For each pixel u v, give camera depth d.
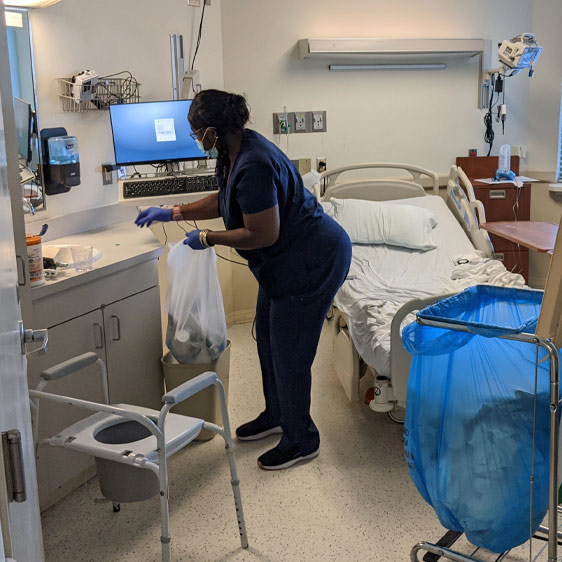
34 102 2.66
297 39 4.04
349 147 4.25
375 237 3.71
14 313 0.97
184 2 3.40
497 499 1.65
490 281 3.13
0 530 0.65
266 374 2.70
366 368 3.05
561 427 1.58
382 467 2.52
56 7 2.73
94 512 2.29
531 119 4.46
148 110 3.10
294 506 2.30
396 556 2.03
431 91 4.30
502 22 4.30
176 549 2.09
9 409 0.84
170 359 2.78
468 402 1.65
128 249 2.63
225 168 2.35
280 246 2.34
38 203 2.74
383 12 4.13
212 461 2.60
